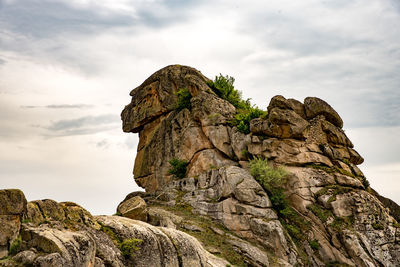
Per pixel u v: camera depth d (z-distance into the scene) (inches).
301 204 1301.7
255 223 1194.0
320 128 1498.5
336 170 1395.2
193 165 1571.1
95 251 689.0
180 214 1278.3
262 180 1333.7
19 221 639.8
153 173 1806.1
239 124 1533.0
